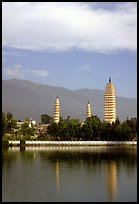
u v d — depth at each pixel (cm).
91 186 9525
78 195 8506
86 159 16300
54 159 16200
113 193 8706
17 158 16512
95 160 15850
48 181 10231
